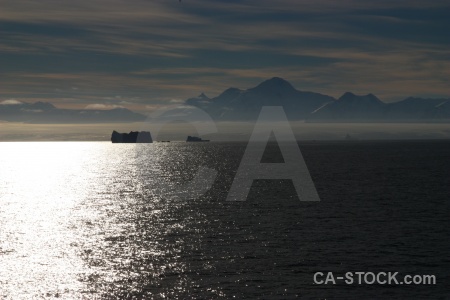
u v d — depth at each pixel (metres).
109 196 133.25
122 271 59.66
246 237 76.19
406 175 177.62
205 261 63.19
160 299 50.78
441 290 53.25
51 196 137.12
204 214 99.00
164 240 75.19
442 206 104.50
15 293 53.06
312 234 77.62
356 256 64.75
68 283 55.72
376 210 100.19
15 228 86.88
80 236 79.25
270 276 57.09
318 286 54.19
